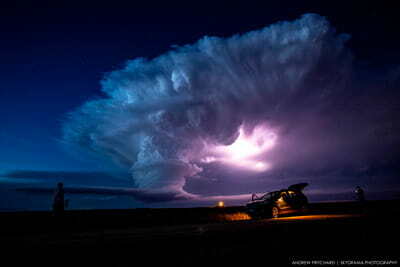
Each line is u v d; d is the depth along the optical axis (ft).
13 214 37.27
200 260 21.81
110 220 45.39
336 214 56.59
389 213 52.70
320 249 24.71
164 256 22.62
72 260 21.58
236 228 31.12
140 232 34.73
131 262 21.47
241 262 21.56
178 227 40.60
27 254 21.04
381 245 25.48
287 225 30.63
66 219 41.57
